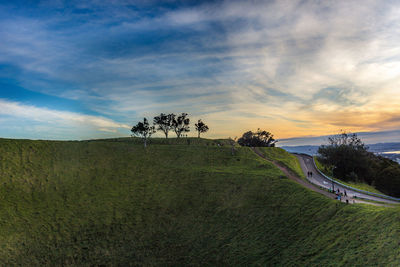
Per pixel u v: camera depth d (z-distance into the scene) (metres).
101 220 55.31
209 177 73.44
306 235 41.62
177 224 54.12
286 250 39.84
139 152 96.31
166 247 47.34
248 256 41.50
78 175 73.31
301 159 115.38
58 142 90.44
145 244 48.47
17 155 75.56
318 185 67.31
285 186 60.62
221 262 41.72
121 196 65.25
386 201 54.47
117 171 79.00
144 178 75.62
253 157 95.50
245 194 61.81
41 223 52.72
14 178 65.81
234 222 52.22
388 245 31.30
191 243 47.84
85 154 86.25
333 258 33.47
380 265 28.88
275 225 47.56
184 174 77.12
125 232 52.03
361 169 99.44
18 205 57.06
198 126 147.12
